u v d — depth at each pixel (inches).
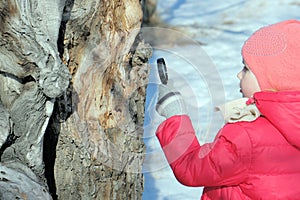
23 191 73.0
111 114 88.5
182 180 85.1
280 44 82.5
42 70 72.4
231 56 211.0
